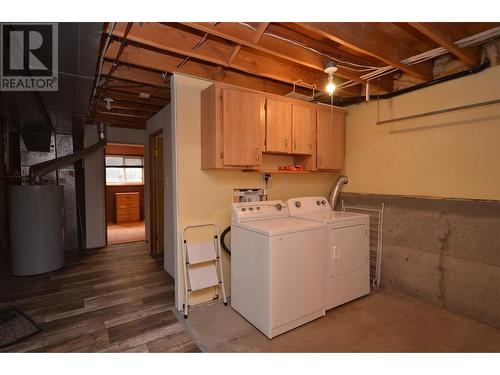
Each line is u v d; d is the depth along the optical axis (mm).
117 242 5270
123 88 3113
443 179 2600
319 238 2395
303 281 2283
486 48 2295
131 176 8445
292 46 2307
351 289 2693
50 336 2141
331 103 3207
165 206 3600
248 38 2064
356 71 2711
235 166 2514
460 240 2441
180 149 2592
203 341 2082
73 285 3178
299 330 2221
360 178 3369
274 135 2742
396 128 2977
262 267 2164
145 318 2422
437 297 2609
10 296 2881
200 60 2641
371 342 2059
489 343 2027
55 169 3879
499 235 2209
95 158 4836
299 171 3041
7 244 4078
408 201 2834
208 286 2619
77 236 4758
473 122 2389
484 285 2293
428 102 2701
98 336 2143
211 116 2461
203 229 2727
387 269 3033
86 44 1653
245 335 2158
